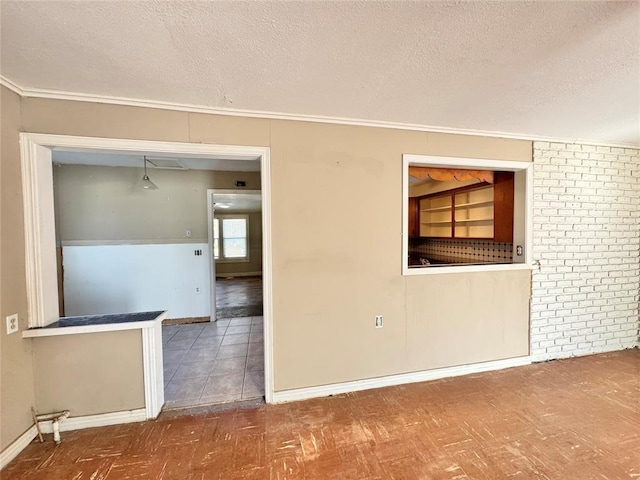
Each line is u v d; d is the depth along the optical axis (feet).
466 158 9.14
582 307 10.53
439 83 6.09
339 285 8.25
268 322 7.81
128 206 14.52
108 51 4.91
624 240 10.83
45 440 6.39
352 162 8.22
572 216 10.22
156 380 7.25
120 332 6.97
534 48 4.88
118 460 5.85
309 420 7.09
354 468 5.63
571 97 6.79
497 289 9.64
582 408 7.45
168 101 6.85
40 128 6.37
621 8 3.94
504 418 7.09
